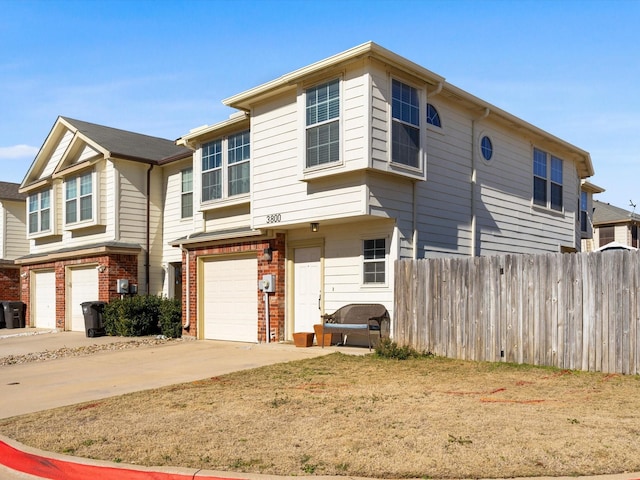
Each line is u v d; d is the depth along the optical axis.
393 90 12.19
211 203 16.41
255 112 14.32
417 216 13.15
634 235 34.22
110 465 5.41
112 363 12.49
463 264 11.16
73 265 21.30
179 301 18.50
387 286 12.52
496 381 8.91
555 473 4.80
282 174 13.53
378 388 8.50
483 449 5.44
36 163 23.89
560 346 9.89
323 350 12.60
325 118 12.29
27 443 6.30
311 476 4.94
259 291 14.77
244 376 10.05
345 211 12.08
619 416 6.54
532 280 10.30
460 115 15.09
